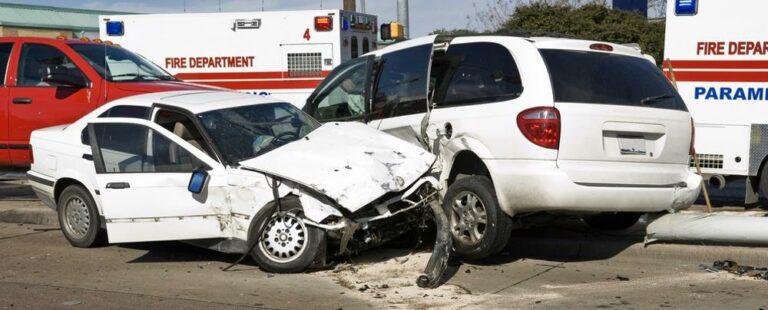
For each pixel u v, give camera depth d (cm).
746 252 882
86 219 1000
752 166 1177
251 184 850
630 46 916
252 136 918
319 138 919
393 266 887
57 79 1245
